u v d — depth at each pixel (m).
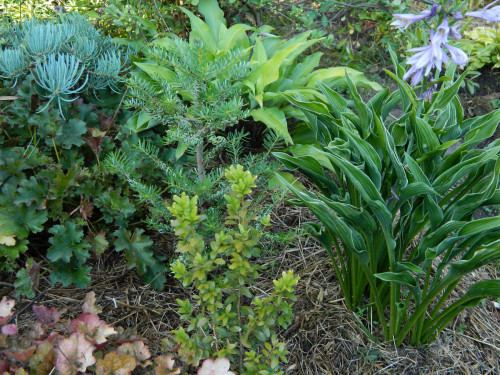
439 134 1.78
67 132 2.18
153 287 2.06
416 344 1.90
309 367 1.82
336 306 2.05
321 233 1.88
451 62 1.97
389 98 2.00
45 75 2.08
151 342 1.85
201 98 1.73
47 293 2.03
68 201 2.19
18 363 1.36
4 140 2.18
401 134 1.79
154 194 1.90
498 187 1.73
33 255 2.20
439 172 1.74
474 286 1.59
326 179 1.91
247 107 2.80
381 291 1.90
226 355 1.51
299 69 2.92
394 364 1.83
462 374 1.85
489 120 1.68
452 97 1.76
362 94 3.42
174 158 2.32
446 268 2.35
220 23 2.98
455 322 2.06
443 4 1.43
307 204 1.62
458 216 1.64
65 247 1.96
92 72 2.33
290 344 1.90
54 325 1.55
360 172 1.51
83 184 2.08
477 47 3.67
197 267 1.39
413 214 1.72
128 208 2.05
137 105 1.77
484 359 1.94
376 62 3.78
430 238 1.60
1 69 2.21
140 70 2.58
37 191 2.03
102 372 1.28
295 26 3.67
